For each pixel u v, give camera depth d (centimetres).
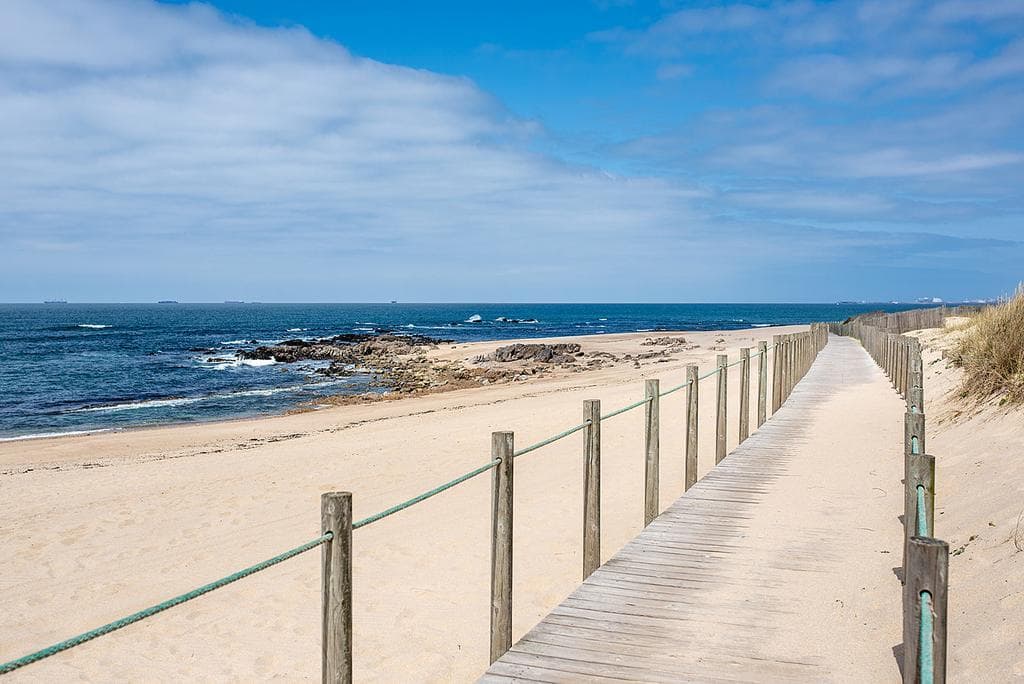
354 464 1347
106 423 2369
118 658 643
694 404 898
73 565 879
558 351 4350
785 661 471
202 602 757
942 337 2075
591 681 450
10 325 10094
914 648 313
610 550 857
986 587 513
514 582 770
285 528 1002
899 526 727
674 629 520
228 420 2408
